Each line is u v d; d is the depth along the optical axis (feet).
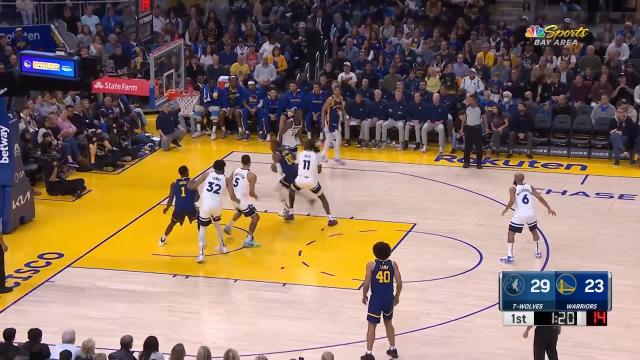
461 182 77.87
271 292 58.18
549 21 103.55
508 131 84.43
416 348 51.26
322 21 101.50
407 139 86.63
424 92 86.38
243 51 96.94
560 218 69.97
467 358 50.16
